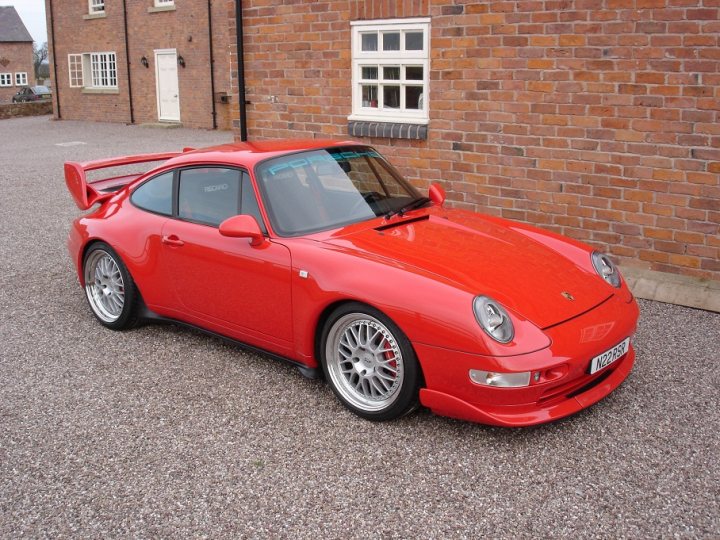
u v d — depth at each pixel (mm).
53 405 3955
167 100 23844
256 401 3939
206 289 4332
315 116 7828
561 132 6121
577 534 2734
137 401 3979
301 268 3750
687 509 2871
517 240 4109
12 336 5031
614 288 3844
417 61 6922
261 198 4066
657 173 5695
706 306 5230
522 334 3217
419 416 3713
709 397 3855
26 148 17875
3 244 7816
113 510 2986
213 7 21422
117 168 13492
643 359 4379
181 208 4539
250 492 3082
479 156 6652
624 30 5637
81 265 5176
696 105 5422
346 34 7355
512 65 6273
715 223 5508
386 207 4336
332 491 3066
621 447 3355
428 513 2891
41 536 2828
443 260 3639
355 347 3666
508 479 3115
